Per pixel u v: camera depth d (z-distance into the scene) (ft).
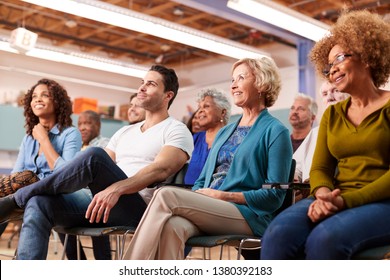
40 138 11.75
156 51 46.21
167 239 7.42
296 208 6.82
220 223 8.00
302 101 17.24
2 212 9.39
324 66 8.04
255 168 8.76
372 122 7.03
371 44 7.24
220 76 47.03
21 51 30.01
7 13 38.04
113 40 43.57
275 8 22.86
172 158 10.02
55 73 44.70
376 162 6.87
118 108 48.49
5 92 41.63
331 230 5.96
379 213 6.24
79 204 9.53
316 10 33.40
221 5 28.71
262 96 9.46
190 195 7.76
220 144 9.50
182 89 47.73
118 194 8.92
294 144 17.31
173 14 36.70
